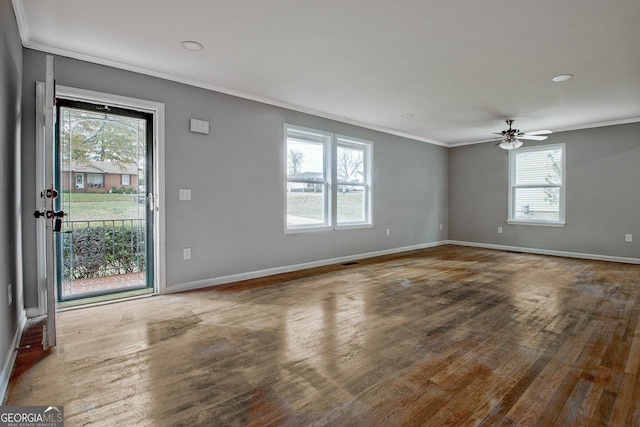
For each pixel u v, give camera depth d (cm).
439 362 212
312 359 216
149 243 363
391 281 420
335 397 175
